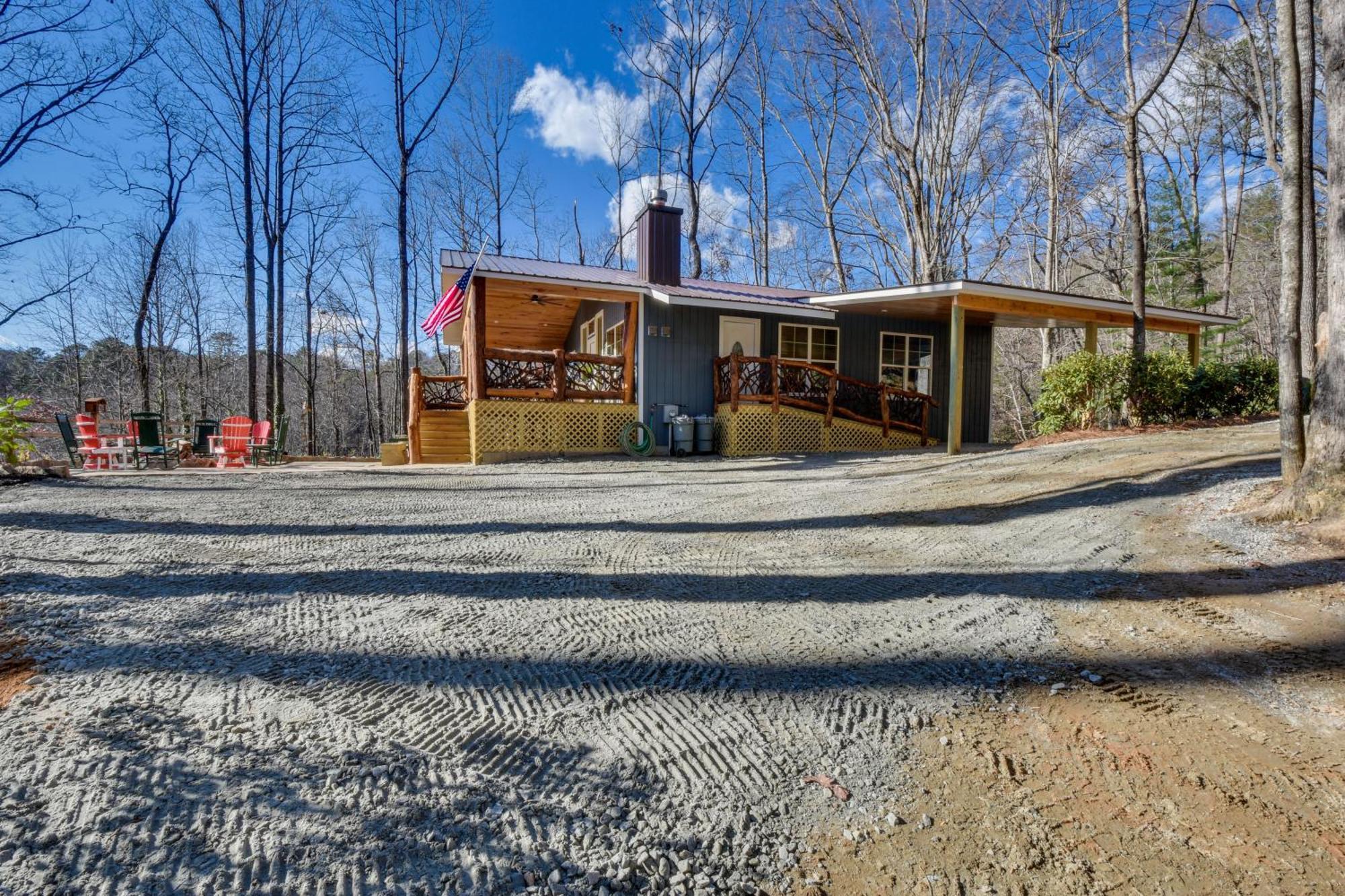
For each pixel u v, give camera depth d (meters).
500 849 1.56
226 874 1.42
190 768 1.79
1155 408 10.12
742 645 2.78
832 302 11.66
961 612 3.17
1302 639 2.73
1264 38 16.17
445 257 11.23
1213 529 4.23
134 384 26.94
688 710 2.24
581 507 5.86
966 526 4.83
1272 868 1.59
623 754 1.98
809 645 2.79
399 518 5.30
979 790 1.88
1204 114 20.92
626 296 11.48
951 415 9.88
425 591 3.42
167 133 18.47
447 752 1.94
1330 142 3.91
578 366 11.46
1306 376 10.56
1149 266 22.95
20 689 2.19
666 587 3.56
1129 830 1.72
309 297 25.34
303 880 1.42
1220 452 6.53
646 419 11.61
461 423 11.55
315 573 3.67
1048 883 1.55
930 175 21.34
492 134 28.27
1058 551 4.09
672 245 12.85
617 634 2.89
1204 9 13.17
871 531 4.83
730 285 15.02
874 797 1.84
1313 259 9.06
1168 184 23.45
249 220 18.39
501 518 5.34
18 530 4.40
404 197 20.42
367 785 1.76
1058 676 2.52
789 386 11.98
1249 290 25.64
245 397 32.25
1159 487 5.45
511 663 2.57
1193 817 1.77
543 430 11.00
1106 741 2.10
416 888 1.42
